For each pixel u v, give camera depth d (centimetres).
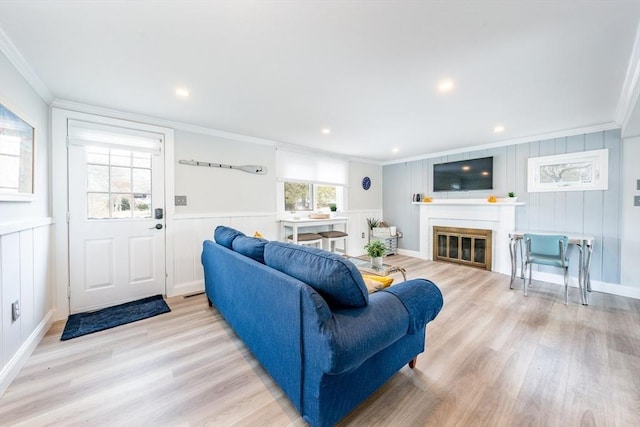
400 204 545
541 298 295
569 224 340
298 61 178
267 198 391
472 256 436
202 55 171
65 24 140
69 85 210
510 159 390
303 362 121
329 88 217
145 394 149
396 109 263
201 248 327
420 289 155
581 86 212
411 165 522
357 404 131
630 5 126
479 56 171
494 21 139
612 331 219
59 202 241
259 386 157
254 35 151
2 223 155
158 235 297
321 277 122
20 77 179
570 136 336
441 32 148
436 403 143
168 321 240
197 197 324
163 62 178
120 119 271
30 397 146
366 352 115
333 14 134
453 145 416
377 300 135
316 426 116
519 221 382
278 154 405
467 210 436
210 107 258
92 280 261
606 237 314
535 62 178
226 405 142
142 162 287
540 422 130
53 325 230
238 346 200
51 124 236
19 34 148
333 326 111
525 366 174
